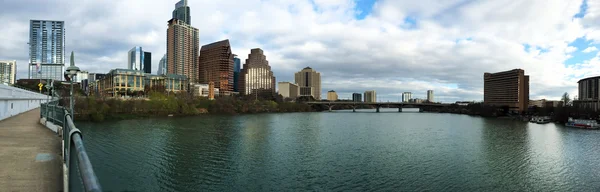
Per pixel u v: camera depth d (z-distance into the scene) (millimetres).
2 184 8117
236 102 183000
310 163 50688
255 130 90125
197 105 156000
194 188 38500
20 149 12531
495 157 58688
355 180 42406
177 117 127500
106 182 39375
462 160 55219
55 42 152250
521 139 82812
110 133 75750
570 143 77375
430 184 41844
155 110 128125
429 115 195750
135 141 65750
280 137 77250
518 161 56156
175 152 56625
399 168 48656
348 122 126812
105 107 107125
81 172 3871
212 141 68625
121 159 50281
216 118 129750
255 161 51469
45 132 18500
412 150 62719
